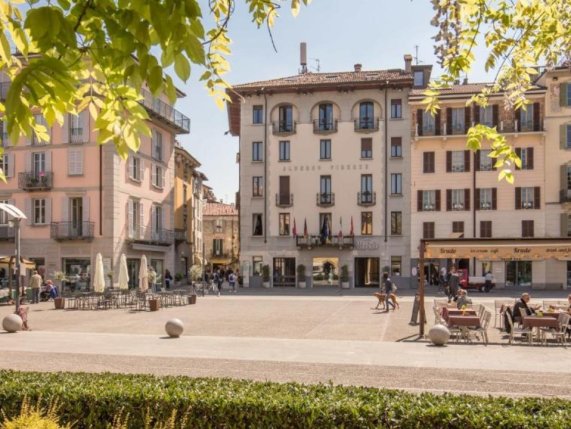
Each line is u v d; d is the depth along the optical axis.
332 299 39.06
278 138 56.56
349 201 55.28
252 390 7.02
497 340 18.47
